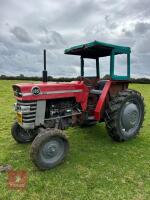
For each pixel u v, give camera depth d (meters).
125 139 5.47
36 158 3.96
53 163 4.16
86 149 5.05
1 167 4.18
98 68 6.14
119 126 5.27
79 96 5.11
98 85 5.79
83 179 3.79
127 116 5.36
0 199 3.26
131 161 4.43
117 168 4.14
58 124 4.87
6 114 8.55
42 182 3.70
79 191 3.45
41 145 3.99
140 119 5.79
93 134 6.09
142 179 3.77
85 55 5.95
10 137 5.85
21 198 3.29
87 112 5.34
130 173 3.96
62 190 3.48
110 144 5.36
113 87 5.60
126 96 5.29
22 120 4.41
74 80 6.03
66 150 4.35
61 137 4.21
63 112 4.98
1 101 11.77
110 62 5.29
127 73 5.64
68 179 3.79
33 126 4.47
